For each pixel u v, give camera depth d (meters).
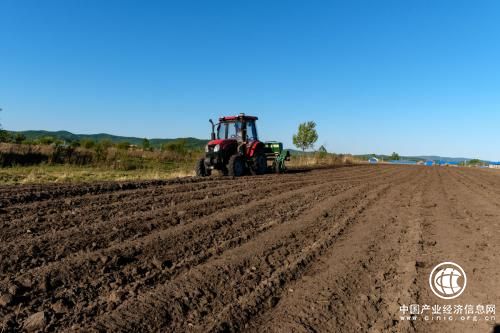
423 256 4.89
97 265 4.19
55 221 5.99
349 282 3.98
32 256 4.36
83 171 16.19
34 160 18.36
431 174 24.28
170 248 4.94
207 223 6.29
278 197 9.59
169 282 3.83
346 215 7.57
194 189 10.39
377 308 3.39
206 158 15.30
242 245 5.22
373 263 4.59
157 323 3.01
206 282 3.85
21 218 6.09
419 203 9.52
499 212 8.29
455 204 9.52
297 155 32.41
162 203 7.96
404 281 4.02
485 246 5.38
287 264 4.49
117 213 6.76
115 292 3.48
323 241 5.51
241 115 16.27
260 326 3.03
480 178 22.00
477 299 3.60
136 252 4.69
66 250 4.61
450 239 5.78
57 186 9.47
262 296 3.56
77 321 3.01
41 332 2.83
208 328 2.95
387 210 8.28
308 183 13.49
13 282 3.64
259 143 16.89
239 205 8.25
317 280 4.03
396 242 5.55
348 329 3.01
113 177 13.83
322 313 3.26
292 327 3.00
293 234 5.90
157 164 22.36
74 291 3.54
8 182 11.11
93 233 5.38
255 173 16.70
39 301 3.33
